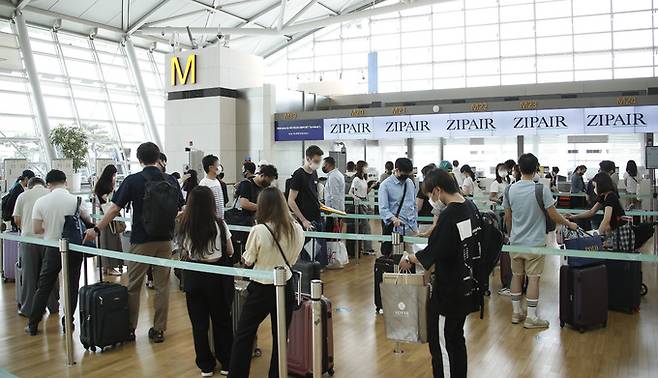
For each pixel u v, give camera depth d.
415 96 17.84
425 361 4.19
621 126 11.41
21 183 7.55
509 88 16.89
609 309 5.60
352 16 18.64
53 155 16.97
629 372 3.90
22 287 5.61
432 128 12.81
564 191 14.26
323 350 3.84
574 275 4.82
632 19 20.47
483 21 22.34
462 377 3.26
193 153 13.47
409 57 23.53
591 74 20.98
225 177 15.40
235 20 22.03
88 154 18.09
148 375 4.00
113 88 20.06
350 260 8.84
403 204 5.63
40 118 17.06
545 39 21.52
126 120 20.08
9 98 16.78
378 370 4.01
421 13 23.22
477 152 16.64
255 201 6.46
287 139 14.68
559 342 4.57
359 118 13.55
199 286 3.84
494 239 3.42
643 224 5.96
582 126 11.68
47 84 18.05
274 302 3.39
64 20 18.42
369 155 17.61
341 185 7.83
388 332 3.67
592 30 20.95
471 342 4.59
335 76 24.98
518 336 4.74
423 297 3.56
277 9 21.98
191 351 4.52
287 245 3.43
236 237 6.48
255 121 15.42
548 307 5.71
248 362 3.44
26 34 17.09
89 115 18.88
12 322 5.42
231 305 4.03
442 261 3.23
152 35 21.86
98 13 18.80
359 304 5.97
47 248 4.94
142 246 4.58
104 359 4.34
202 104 15.59
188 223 3.92
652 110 11.17
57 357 4.40
